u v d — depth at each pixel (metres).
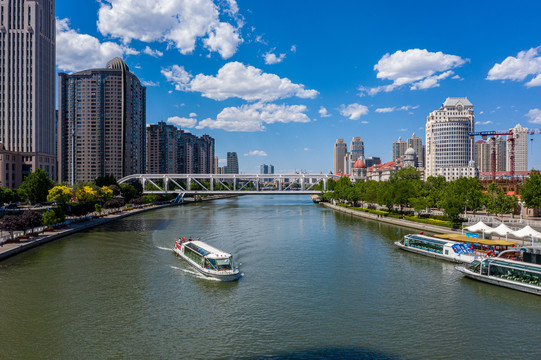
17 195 133.50
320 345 35.94
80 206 113.25
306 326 40.09
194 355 34.03
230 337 37.50
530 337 37.72
